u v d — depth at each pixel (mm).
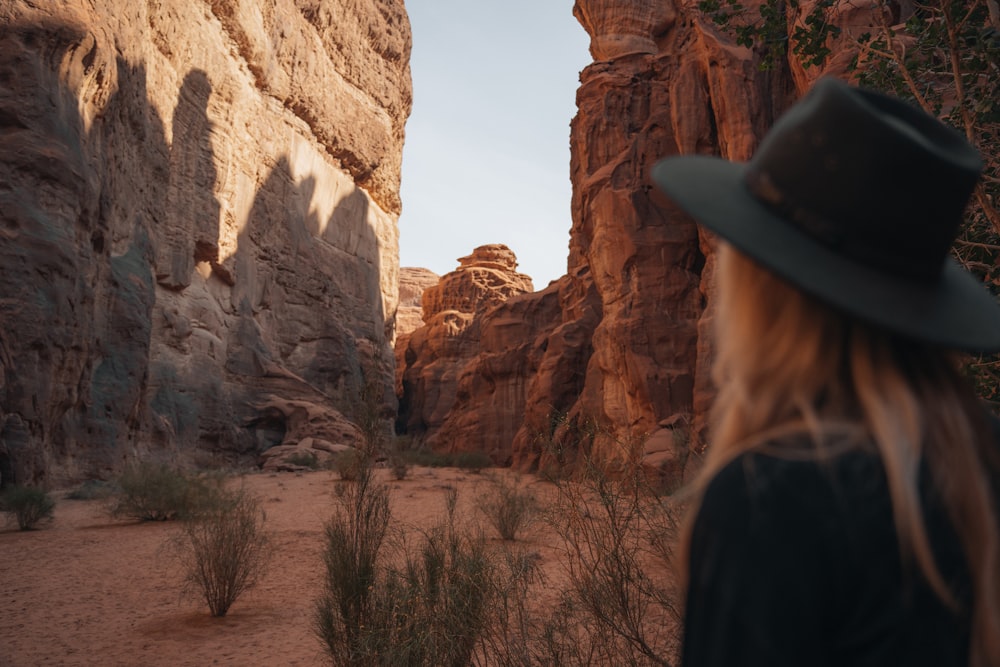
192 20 39812
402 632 4332
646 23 35250
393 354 64875
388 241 65625
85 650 6316
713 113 27250
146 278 33062
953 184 667
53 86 25266
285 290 49469
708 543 632
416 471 31375
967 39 4969
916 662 582
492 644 3873
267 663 5836
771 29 6156
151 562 10359
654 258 28875
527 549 6840
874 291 665
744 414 723
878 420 642
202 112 40812
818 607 586
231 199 43312
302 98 52406
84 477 26031
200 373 38500
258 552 10062
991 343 688
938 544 604
